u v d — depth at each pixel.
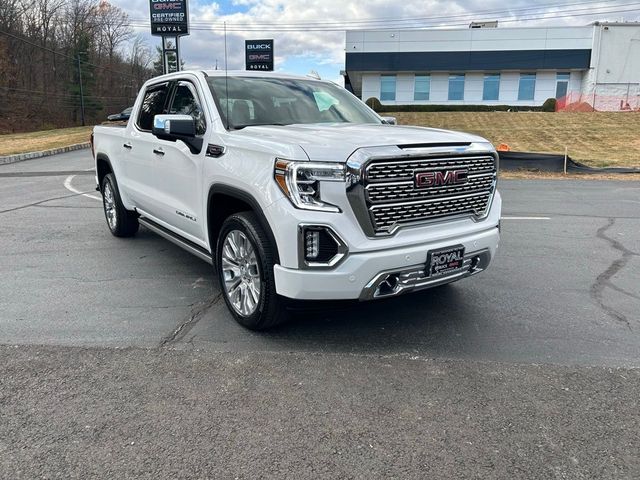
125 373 3.23
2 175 14.22
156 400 2.94
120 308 4.30
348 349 3.57
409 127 4.12
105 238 6.72
